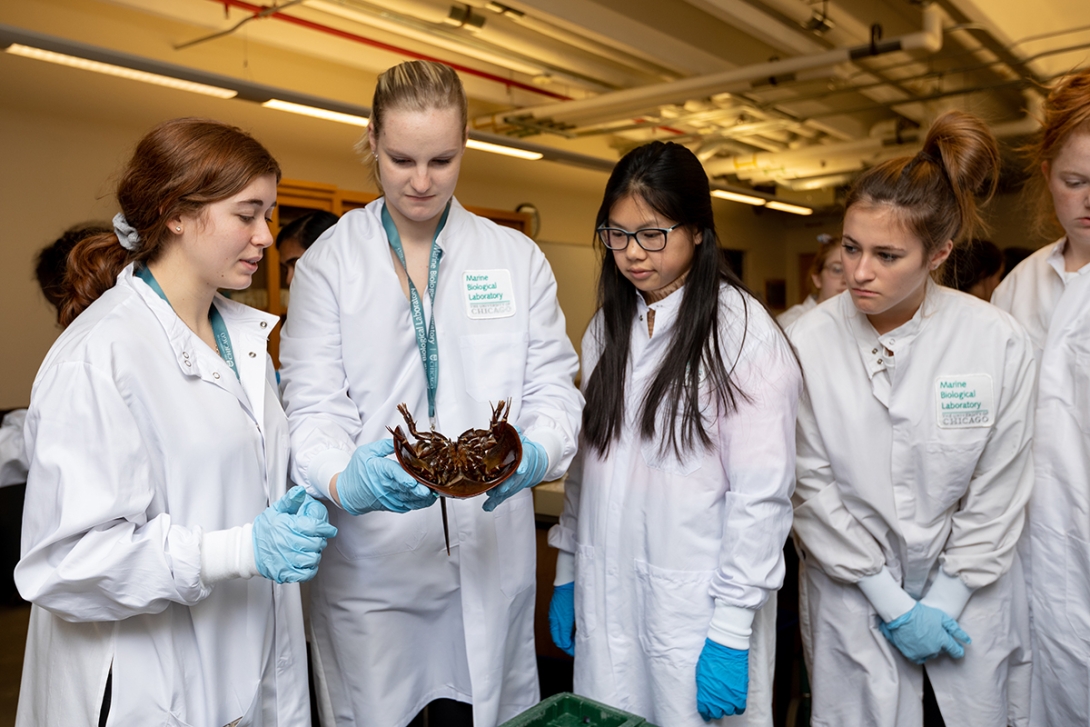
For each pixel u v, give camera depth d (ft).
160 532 3.73
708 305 5.09
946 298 5.43
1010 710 6.04
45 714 4.10
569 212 28.50
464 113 4.68
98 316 3.95
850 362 5.53
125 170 4.26
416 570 5.22
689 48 18.07
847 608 5.61
